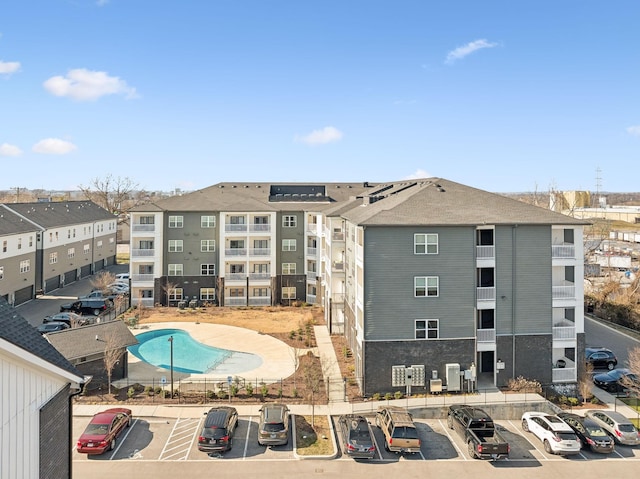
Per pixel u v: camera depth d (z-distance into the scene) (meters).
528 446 24.20
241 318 49.12
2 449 10.17
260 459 22.16
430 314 29.89
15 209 59.53
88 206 80.62
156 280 53.94
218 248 55.53
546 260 30.98
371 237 29.59
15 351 10.28
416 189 38.38
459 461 22.42
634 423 26.69
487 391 29.77
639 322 46.00
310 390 30.22
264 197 62.69
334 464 21.94
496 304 30.61
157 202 57.31
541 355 30.77
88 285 65.38
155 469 21.06
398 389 29.59
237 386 29.84
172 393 28.94
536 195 87.25
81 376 13.40
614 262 76.88
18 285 53.47
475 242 30.19
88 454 22.08
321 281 54.16
